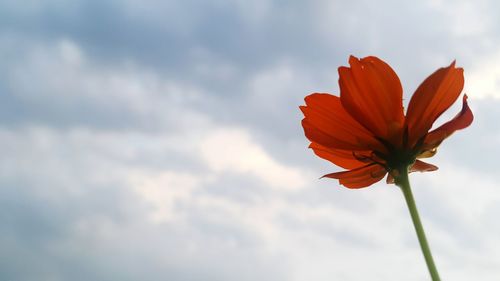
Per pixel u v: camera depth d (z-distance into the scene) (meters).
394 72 0.29
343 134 0.30
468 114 0.29
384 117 0.29
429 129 0.29
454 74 0.29
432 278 0.25
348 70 0.29
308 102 0.30
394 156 0.29
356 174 0.30
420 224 0.27
